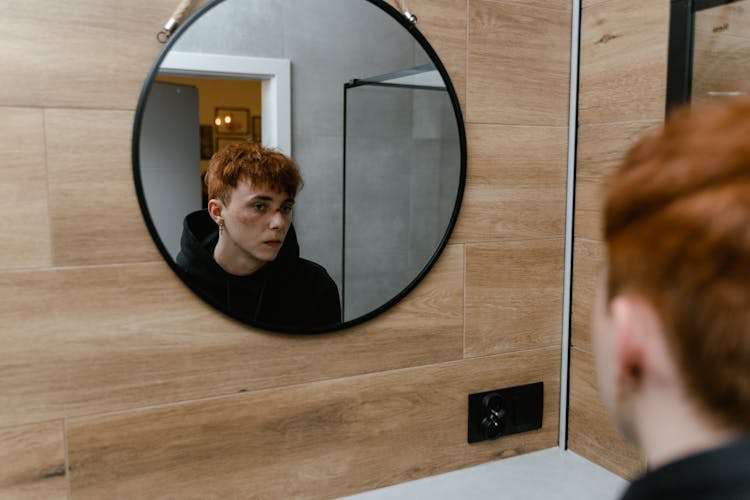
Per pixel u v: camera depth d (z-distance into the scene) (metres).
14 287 1.03
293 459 1.27
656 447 0.33
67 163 1.04
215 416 1.19
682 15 1.20
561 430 1.53
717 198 0.29
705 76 1.18
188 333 1.15
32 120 1.02
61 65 1.02
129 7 1.05
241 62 1.11
